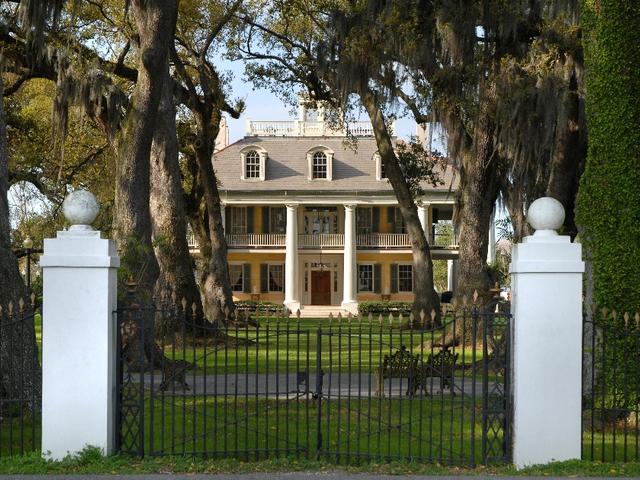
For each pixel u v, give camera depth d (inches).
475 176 1006.4
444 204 2241.6
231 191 2234.3
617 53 462.9
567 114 799.1
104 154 1374.3
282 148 2330.2
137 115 745.0
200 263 2064.5
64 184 1327.5
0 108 504.4
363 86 971.9
